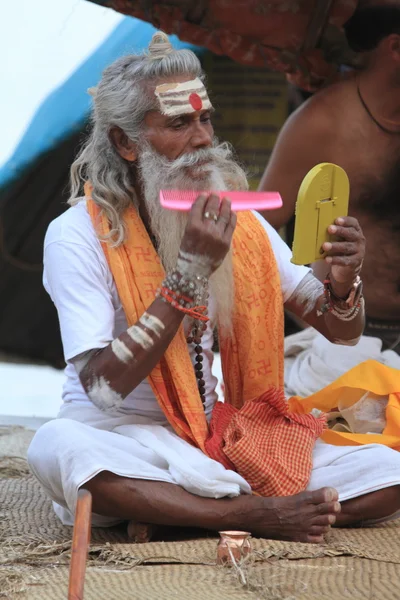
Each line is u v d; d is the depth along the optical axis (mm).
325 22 10656
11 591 5266
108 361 6289
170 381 6750
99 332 6465
